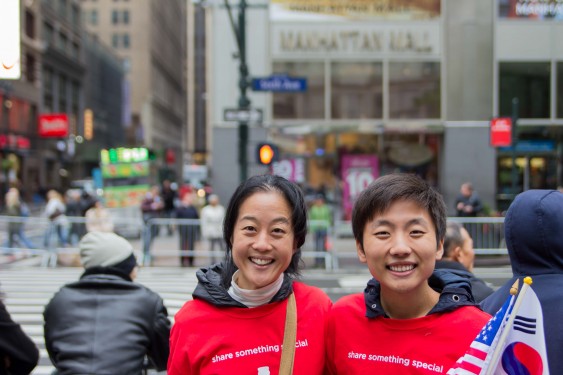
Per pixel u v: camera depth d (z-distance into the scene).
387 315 2.33
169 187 22.19
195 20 119.75
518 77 19.89
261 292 2.37
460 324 2.23
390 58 19.92
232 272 2.48
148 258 15.25
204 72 119.88
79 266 15.15
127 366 3.18
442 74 19.91
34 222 15.83
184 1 141.75
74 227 16.17
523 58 19.86
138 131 87.06
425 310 2.31
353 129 19.89
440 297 2.32
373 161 20.17
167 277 12.20
